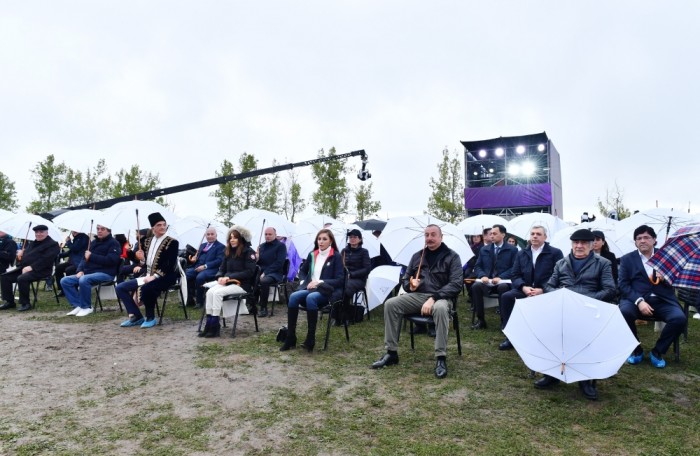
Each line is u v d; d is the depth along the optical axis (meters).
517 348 3.46
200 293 7.58
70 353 4.59
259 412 3.14
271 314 7.06
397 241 5.86
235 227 5.80
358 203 24.41
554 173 27.67
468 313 7.38
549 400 3.42
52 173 23.28
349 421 3.00
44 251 7.36
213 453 2.54
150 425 2.90
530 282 5.52
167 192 14.73
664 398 3.47
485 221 8.99
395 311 4.37
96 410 3.15
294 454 2.54
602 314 3.38
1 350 4.67
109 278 6.98
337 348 4.97
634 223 5.87
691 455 2.57
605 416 3.12
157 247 6.14
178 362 4.32
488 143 27.27
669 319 4.24
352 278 6.02
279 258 7.01
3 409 3.13
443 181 26.16
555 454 2.56
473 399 3.43
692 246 3.30
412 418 3.06
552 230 7.98
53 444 2.62
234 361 4.38
